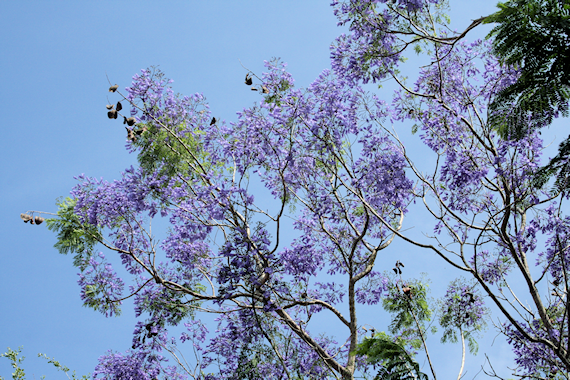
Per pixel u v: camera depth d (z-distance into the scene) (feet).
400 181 27.53
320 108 26.37
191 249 30.91
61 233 30.76
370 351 18.58
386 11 25.18
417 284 33.09
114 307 31.09
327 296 33.01
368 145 27.86
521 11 14.90
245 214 25.39
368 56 26.48
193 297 31.35
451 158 28.78
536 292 27.07
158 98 29.91
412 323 31.91
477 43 30.30
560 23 14.28
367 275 33.71
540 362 29.91
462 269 25.89
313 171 29.71
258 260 27.43
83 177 30.99
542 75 15.74
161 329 31.73
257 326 28.78
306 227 32.32
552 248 29.09
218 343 32.17
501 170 25.20
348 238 33.88
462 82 31.73
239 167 27.48
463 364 24.02
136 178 28.76
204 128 30.83
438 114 31.35
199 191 26.91
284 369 26.89
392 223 32.83
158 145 28.76
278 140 26.84
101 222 30.50
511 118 17.40
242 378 28.78
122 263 31.53
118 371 31.04
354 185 28.25
